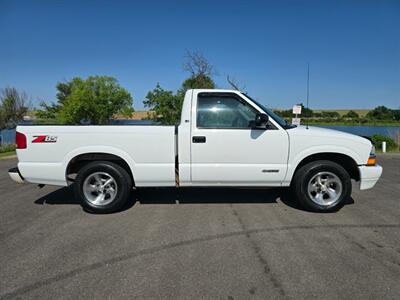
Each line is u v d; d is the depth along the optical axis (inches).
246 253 126.3
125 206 194.2
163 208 189.3
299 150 174.2
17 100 1208.2
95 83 1232.2
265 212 180.9
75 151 173.3
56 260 120.8
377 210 185.0
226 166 173.8
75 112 1183.6
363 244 135.3
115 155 177.0
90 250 129.7
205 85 865.5
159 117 759.1
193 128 171.9
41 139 173.0
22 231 152.2
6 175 327.9
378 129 1085.8
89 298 95.5
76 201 208.2
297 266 115.3
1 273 110.9
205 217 171.9
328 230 152.0
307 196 178.1
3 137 1108.5
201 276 108.3
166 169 175.0
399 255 124.5
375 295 96.8
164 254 125.6
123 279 106.4
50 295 97.1
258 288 100.9
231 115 176.1
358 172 177.2
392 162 427.2
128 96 1274.6
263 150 173.6
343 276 108.1
